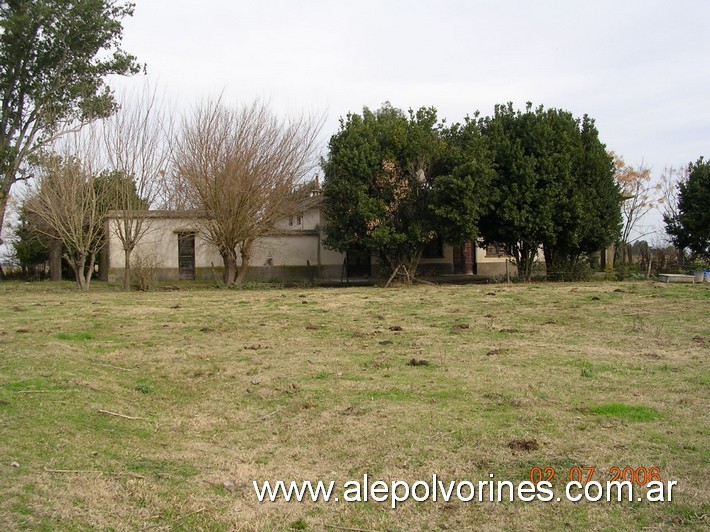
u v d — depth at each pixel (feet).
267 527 14.11
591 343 32.91
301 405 22.97
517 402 21.91
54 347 32.07
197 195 78.64
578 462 16.78
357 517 14.55
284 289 75.51
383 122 87.97
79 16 87.61
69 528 13.42
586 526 13.65
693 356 29.04
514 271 94.89
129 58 94.07
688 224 87.81
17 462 16.56
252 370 28.81
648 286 62.80
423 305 50.08
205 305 53.26
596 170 76.89
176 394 25.44
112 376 27.61
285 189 78.89
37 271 114.01
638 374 25.79
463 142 78.18
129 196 76.43
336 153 81.66
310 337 37.01
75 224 73.97
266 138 79.10
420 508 14.87
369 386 25.04
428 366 28.09
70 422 20.43
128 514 14.40
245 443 19.62
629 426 19.33
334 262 94.38
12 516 13.52
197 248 92.02
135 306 52.65
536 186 75.25
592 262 85.30
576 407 21.34
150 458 18.01
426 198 78.89
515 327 38.37
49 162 74.84
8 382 24.16
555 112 79.61
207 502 15.23
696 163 91.20
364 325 40.73
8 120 91.50
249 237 79.51
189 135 78.54
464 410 21.45
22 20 82.48
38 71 90.22
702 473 15.79
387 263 81.15
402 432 19.61
